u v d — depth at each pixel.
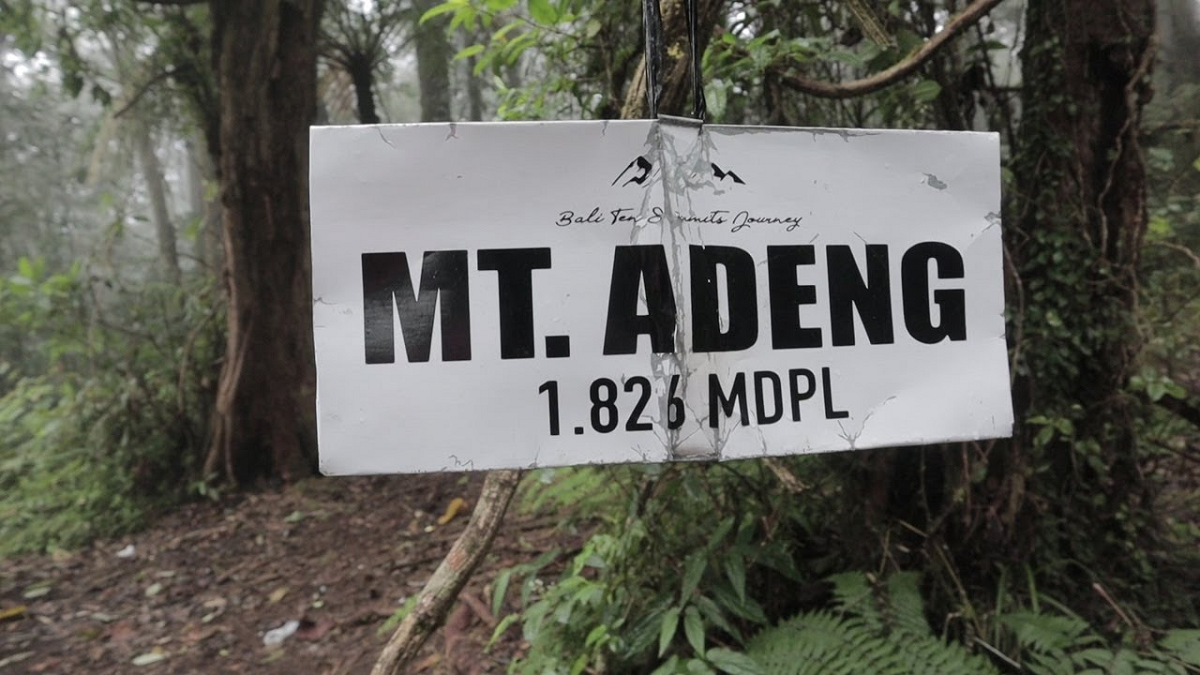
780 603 2.26
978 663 1.84
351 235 1.04
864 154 1.15
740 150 1.11
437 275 1.05
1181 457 2.49
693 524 2.32
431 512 4.48
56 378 6.92
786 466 2.39
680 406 1.09
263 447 5.41
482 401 1.06
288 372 5.46
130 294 6.48
